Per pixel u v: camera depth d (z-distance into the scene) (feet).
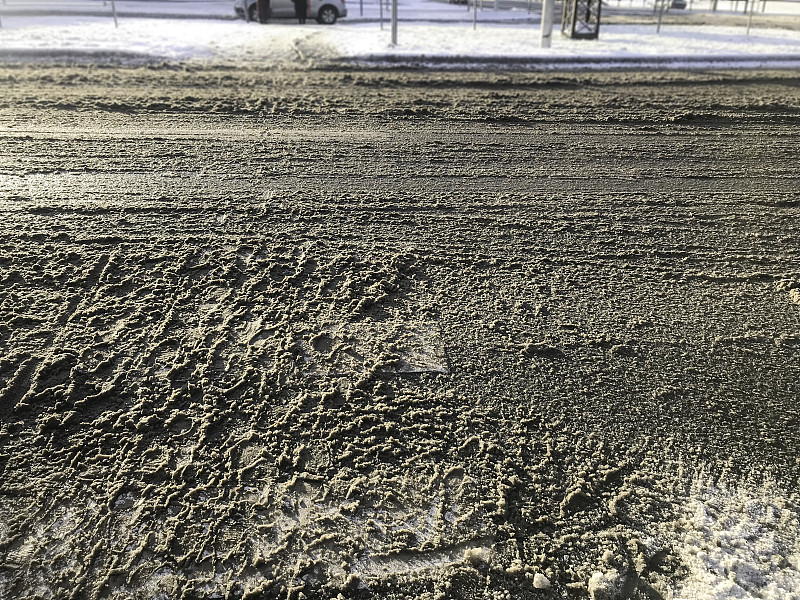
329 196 15.15
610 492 7.84
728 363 10.07
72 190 14.82
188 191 15.07
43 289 10.96
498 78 29.07
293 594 6.56
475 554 7.02
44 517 7.18
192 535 7.09
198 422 8.49
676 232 14.03
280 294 11.19
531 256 12.84
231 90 25.04
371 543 7.12
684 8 98.17
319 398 9.00
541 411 8.98
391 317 10.78
